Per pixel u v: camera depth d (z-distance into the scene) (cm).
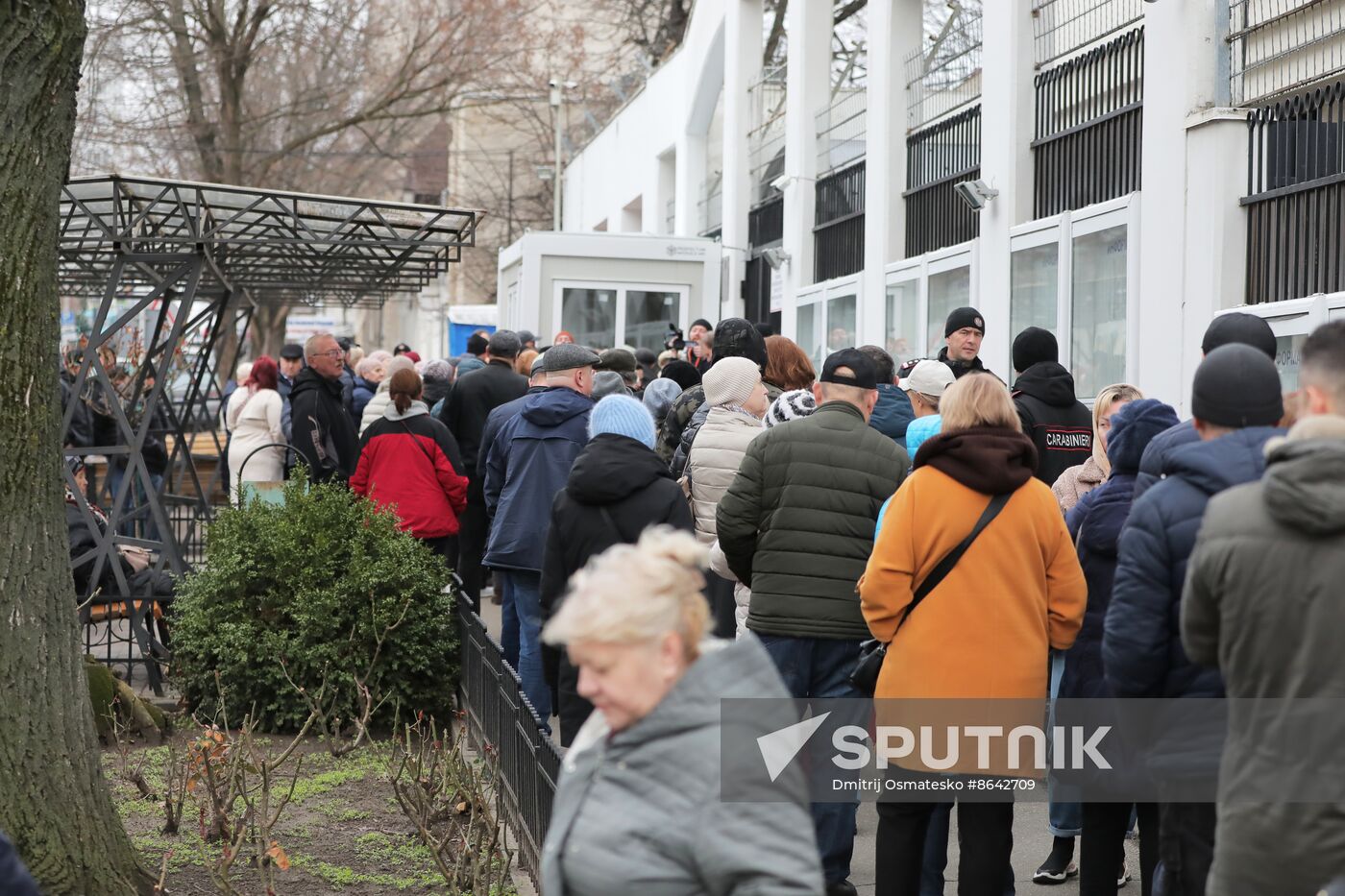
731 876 263
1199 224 873
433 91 3597
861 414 556
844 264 1622
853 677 495
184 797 646
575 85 3919
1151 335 921
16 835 469
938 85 1359
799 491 541
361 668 809
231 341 2331
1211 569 327
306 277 1365
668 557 272
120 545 940
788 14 1811
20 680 477
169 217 972
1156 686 393
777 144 1959
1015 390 685
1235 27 866
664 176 2753
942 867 529
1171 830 397
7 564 477
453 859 586
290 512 845
